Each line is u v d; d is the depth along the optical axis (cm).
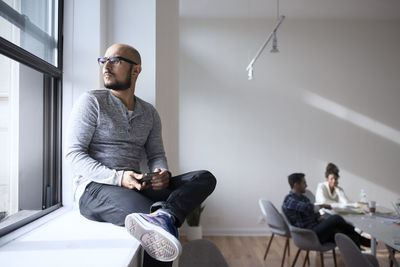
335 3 463
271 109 518
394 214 322
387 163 522
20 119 183
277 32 522
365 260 188
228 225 509
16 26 148
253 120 516
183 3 461
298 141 518
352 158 520
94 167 139
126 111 160
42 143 186
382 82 527
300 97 520
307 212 344
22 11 153
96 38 196
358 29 528
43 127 186
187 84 514
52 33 185
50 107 189
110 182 138
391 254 259
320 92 522
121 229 136
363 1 457
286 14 503
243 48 520
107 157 153
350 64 526
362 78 526
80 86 194
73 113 150
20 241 119
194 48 517
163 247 105
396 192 520
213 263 166
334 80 523
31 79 185
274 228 373
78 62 195
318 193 441
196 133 513
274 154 516
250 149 515
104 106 154
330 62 524
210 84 516
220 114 516
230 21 520
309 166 516
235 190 512
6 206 177
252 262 385
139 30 210
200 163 511
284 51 522
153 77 209
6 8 139
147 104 179
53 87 190
